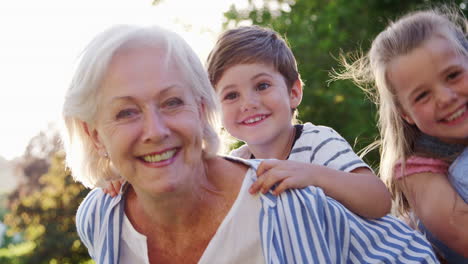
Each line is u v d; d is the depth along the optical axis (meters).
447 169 2.39
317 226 1.73
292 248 1.75
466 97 2.28
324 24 6.89
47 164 12.61
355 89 5.88
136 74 1.66
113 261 1.92
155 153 1.70
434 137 2.45
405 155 2.53
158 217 1.88
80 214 2.07
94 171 2.02
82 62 1.72
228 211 1.88
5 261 11.86
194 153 1.77
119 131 1.70
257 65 2.76
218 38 2.95
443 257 2.45
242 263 1.80
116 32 1.71
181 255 1.92
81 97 1.73
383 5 7.04
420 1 6.96
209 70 2.88
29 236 10.85
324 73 6.30
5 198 14.02
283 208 1.80
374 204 2.09
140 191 1.82
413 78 2.35
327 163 2.48
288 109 2.82
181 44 1.77
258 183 1.84
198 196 1.87
